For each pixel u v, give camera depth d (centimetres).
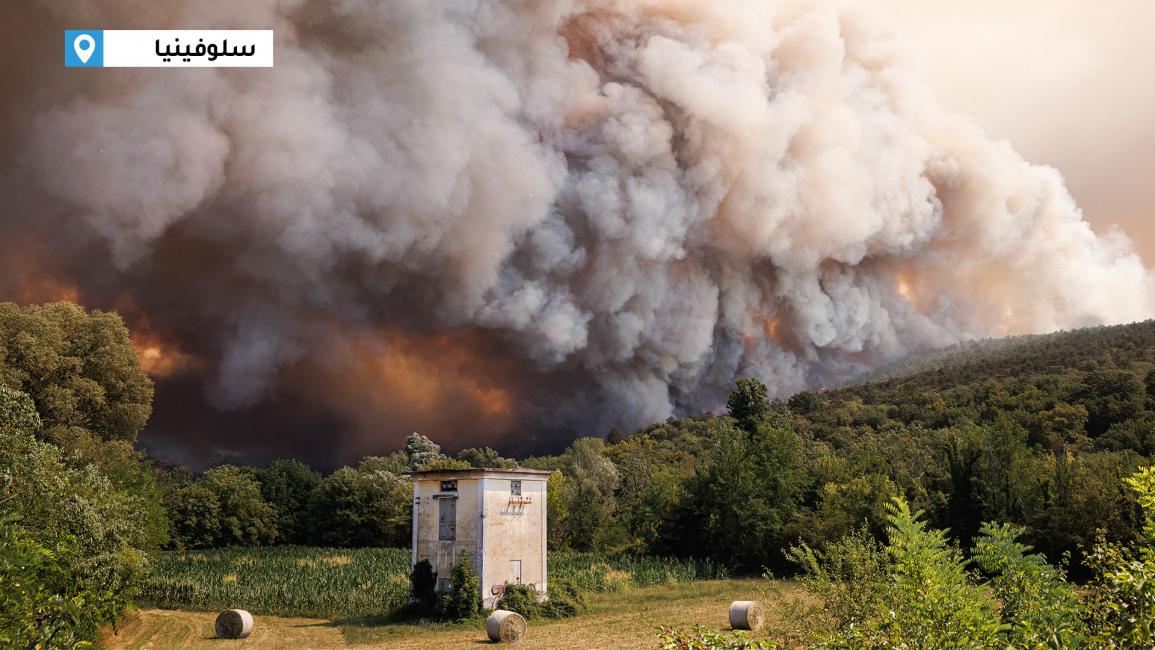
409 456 11056
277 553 7344
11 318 4966
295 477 9550
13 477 1912
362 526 8550
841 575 1248
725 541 5316
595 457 8638
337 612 3512
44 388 4919
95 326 5378
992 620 682
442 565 3384
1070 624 671
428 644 2759
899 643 667
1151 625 586
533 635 2889
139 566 2317
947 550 724
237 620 2977
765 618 2898
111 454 4275
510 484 3447
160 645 2859
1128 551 684
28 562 1060
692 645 656
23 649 972
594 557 5788
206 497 8400
